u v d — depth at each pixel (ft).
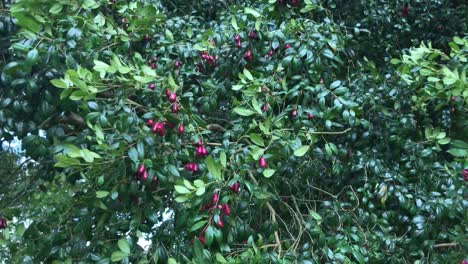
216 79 3.55
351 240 3.13
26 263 3.20
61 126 2.96
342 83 3.49
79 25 2.93
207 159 2.65
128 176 2.77
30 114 2.79
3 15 3.13
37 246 3.19
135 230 2.92
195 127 3.00
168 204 3.15
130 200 2.95
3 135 2.79
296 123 2.98
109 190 2.86
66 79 2.57
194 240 2.62
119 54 3.26
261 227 3.14
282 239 3.21
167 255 2.90
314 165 3.31
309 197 3.52
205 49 3.45
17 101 2.73
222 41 3.46
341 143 3.54
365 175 3.47
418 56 3.14
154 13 3.34
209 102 3.37
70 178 3.03
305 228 3.12
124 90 2.81
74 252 3.05
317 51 3.23
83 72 2.60
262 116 2.96
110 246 3.03
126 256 2.81
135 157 2.62
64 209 3.32
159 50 3.49
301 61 3.24
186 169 2.92
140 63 3.05
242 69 3.51
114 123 2.75
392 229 3.40
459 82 2.78
